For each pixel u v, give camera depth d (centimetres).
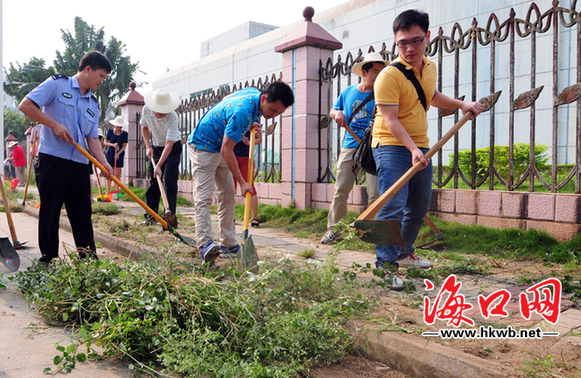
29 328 291
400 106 360
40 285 333
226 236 461
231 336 254
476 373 211
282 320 254
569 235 457
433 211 577
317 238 587
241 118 384
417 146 366
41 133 391
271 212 757
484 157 945
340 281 329
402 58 356
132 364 234
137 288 282
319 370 242
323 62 738
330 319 267
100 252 541
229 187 452
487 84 1166
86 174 406
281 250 502
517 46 1124
